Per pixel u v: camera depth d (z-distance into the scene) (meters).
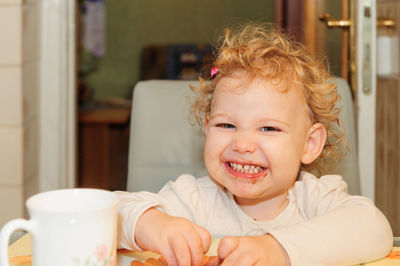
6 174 1.97
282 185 0.91
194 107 1.18
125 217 0.76
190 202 1.01
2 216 1.98
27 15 2.00
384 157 2.16
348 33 1.79
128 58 4.86
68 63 2.21
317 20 2.16
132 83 4.88
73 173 2.26
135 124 1.27
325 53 2.02
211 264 0.70
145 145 1.26
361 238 0.74
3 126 1.95
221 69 0.92
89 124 3.53
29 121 2.06
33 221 0.55
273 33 1.14
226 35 1.13
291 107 0.91
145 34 4.86
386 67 2.12
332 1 1.95
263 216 1.02
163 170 1.25
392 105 2.02
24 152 2.00
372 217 0.79
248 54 0.93
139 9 4.83
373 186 1.70
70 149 2.25
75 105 2.26
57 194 0.61
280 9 3.40
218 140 0.89
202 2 4.82
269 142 0.87
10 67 1.93
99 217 0.56
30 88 2.06
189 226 0.72
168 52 4.66
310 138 1.00
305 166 1.15
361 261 0.74
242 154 0.88
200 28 4.87
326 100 1.00
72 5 2.20
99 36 4.83
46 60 2.19
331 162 1.20
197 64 4.62
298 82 0.93
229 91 0.89
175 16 4.86
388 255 0.78
